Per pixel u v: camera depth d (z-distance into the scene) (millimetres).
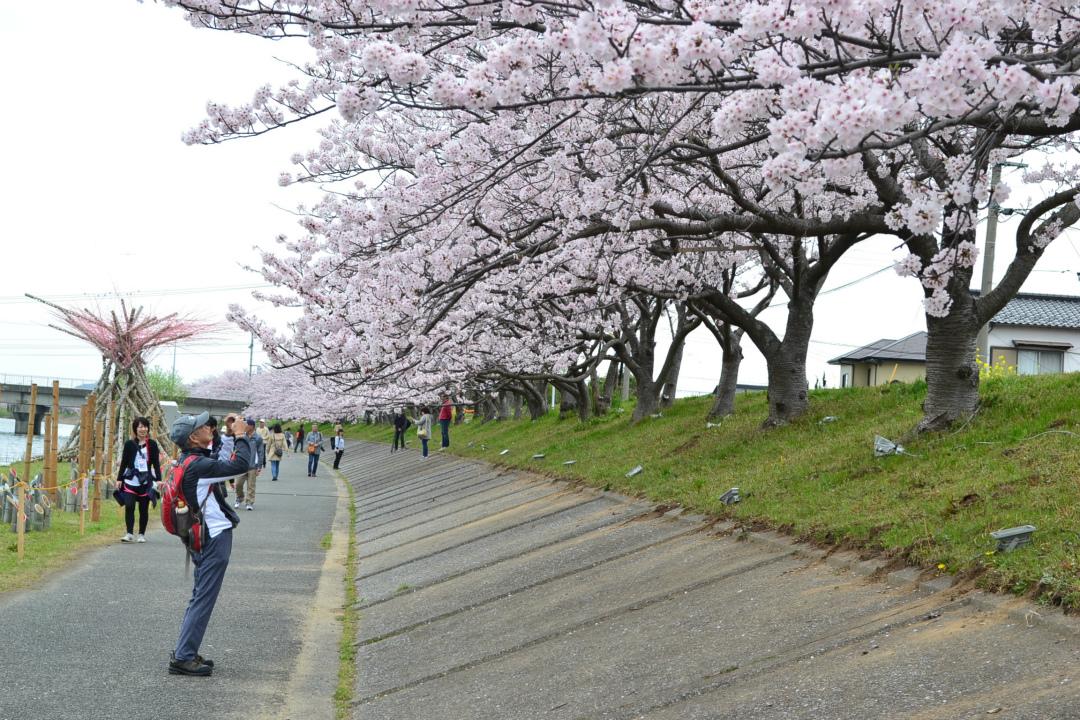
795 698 4906
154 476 12766
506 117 9148
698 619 6754
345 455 49031
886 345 36844
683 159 7996
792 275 14312
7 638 7148
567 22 5938
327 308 12039
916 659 5012
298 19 7039
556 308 16391
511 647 7234
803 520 8477
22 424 56688
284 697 6383
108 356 20172
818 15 4633
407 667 7301
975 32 4828
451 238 10164
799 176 5105
